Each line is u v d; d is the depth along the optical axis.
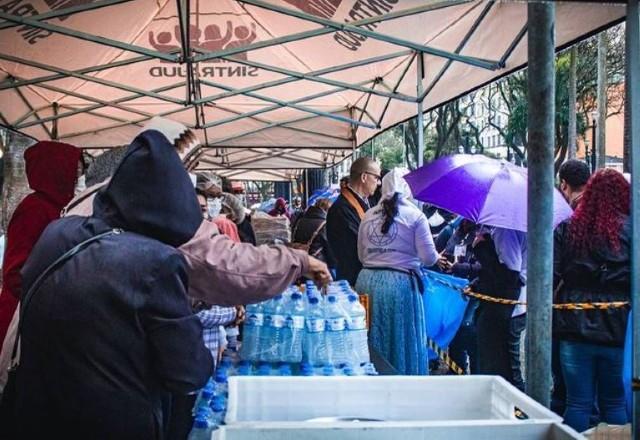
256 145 10.30
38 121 8.43
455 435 1.97
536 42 2.91
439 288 5.94
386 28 5.92
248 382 2.45
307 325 3.25
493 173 4.85
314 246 6.81
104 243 1.90
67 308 1.83
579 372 4.30
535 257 2.93
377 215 5.20
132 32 6.51
